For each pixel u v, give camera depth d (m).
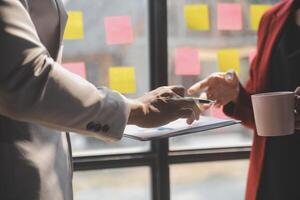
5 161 0.83
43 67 0.76
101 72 1.78
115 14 1.78
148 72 1.80
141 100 0.92
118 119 0.83
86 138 1.76
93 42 1.77
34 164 0.85
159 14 1.76
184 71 1.83
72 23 1.75
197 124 1.07
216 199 1.88
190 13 1.83
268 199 1.42
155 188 1.80
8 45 0.74
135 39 1.79
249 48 1.88
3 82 0.74
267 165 1.43
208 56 1.85
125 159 1.77
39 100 0.75
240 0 1.87
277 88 1.42
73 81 0.79
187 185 1.85
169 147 1.81
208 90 1.38
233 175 1.88
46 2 0.89
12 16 0.76
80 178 1.77
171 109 0.94
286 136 1.40
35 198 0.84
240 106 1.40
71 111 0.78
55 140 0.92
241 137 1.89
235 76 1.40
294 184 1.39
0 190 0.83
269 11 1.48
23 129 0.85
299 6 1.42
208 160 1.83
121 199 1.80
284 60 1.41
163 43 1.76
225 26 1.86
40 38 0.88
